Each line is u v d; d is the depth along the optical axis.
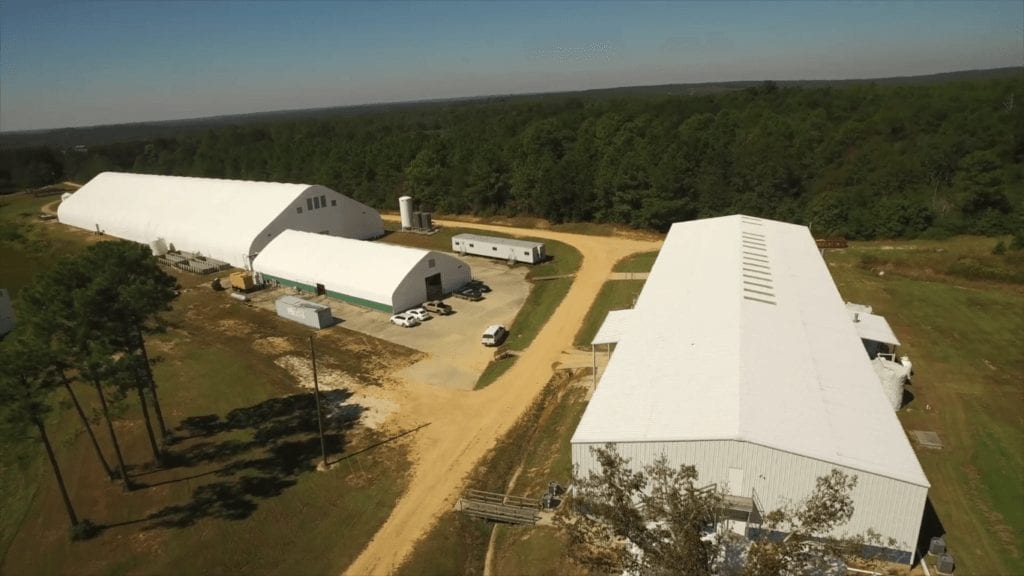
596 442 23.28
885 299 48.12
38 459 31.95
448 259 53.59
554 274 59.00
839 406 24.56
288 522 26.41
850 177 79.69
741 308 32.78
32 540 26.05
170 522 26.69
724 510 20.80
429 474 29.27
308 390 37.91
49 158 163.38
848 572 21.33
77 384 40.16
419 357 41.88
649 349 29.89
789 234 48.97
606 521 19.30
